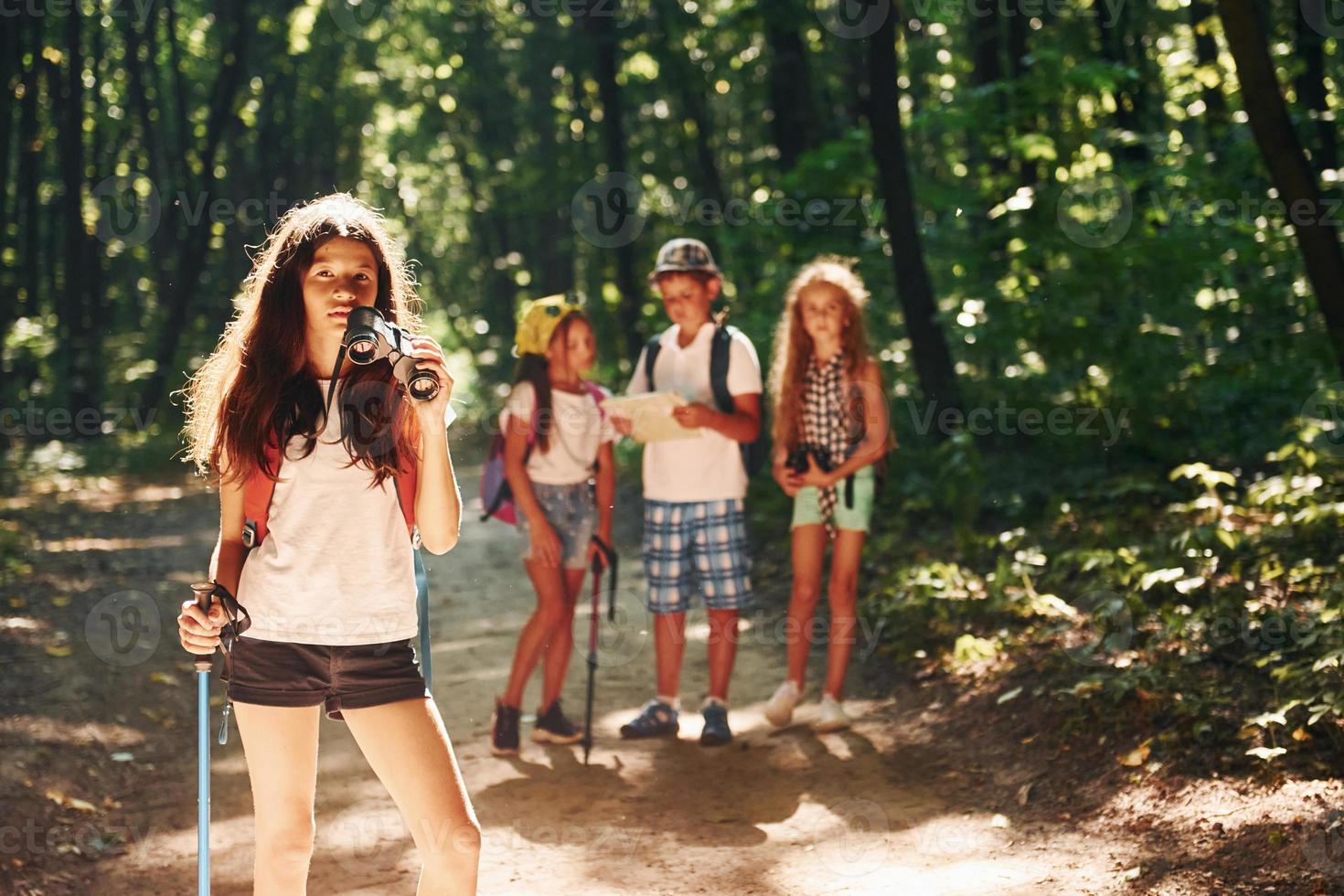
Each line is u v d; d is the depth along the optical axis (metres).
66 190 19.78
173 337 20.91
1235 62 7.73
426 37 26.17
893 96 10.48
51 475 15.77
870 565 8.22
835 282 5.76
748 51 17.86
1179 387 9.33
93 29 21.38
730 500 5.66
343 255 3.02
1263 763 4.28
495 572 9.91
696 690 6.47
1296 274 9.59
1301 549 6.31
